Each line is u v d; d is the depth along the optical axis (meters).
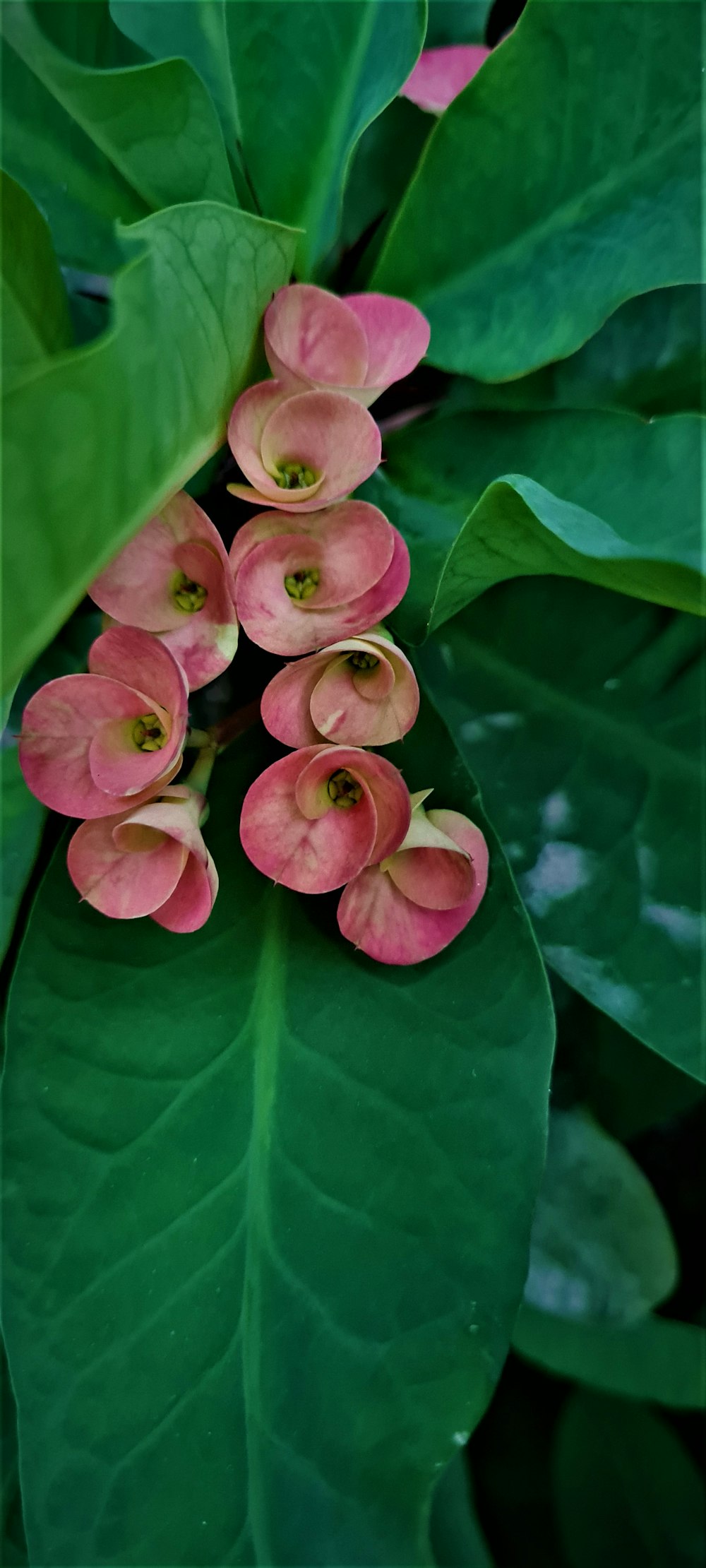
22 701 0.35
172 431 0.28
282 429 0.30
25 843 0.33
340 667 0.30
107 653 0.29
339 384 0.31
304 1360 0.30
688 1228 0.41
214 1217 0.31
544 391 0.37
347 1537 0.30
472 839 0.31
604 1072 0.39
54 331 0.30
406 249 0.35
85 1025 0.32
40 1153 0.31
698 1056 0.33
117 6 0.35
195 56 0.35
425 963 0.32
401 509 0.34
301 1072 0.32
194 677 0.30
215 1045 0.32
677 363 0.37
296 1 0.34
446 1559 0.35
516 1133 0.31
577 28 0.33
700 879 0.35
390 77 0.34
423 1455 0.30
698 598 0.29
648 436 0.33
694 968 0.34
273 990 0.32
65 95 0.30
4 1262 0.30
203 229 0.28
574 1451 0.39
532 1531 0.39
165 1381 0.30
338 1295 0.31
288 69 0.35
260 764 0.33
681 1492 0.39
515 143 0.34
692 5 0.32
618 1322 0.37
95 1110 0.31
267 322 0.30
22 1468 0.29
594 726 0.36
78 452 0.25
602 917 0.35
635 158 0.34
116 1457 0.30
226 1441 0.30
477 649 0.36
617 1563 0.38
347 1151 0.31
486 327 0.35
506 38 0.33
